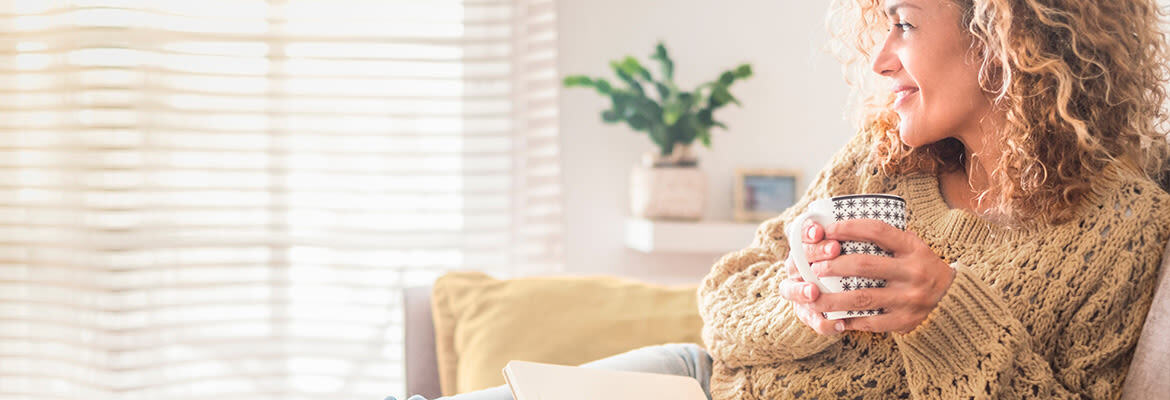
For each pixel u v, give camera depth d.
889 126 1.12
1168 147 1.05
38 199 2.78
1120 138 0.99
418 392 1.76
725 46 3.07
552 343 1.67
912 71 0.99
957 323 0.88
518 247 2.98
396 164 2.91
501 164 2.96
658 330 1.69
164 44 2.73
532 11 2.97
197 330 2.83
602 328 1.69
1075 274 0.94
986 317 0.88
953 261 1.02
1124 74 0.98
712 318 1.14
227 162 2.82
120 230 2.72
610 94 2.82
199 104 2.77
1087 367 0.93
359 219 2.91
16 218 2.79
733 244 2.85
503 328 1.70
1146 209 0.94
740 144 3.09
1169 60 1.04
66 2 2.71
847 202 0.85
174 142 2.76
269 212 2.87
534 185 2.99
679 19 3.06
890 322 0.87
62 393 2.78
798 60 3.08
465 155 2.94
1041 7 0.94
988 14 0.94
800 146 3.09
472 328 1.73
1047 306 0.94
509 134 2.96
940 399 0.90
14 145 2.76
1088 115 0.97
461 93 2.93
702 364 1.22
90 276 2.74
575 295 1.77
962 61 0.98
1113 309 0.92
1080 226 0.96
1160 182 1.02
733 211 3.07
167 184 2.77
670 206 2.86
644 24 3.05
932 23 0.98
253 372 2.86
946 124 1.00
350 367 2.88
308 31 2.84
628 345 1.67
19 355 2.79
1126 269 0.92
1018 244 0.98
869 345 1.04
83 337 2.75
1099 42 0.96
